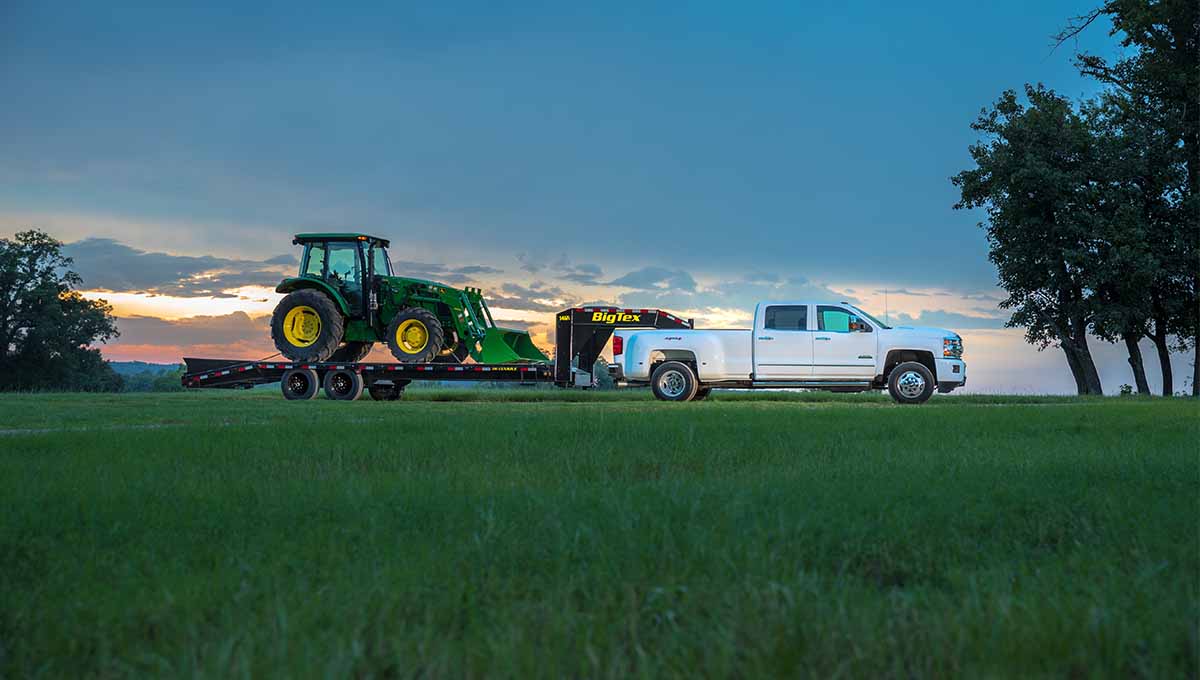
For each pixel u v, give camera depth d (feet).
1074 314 95.86
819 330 62.39
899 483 16.40
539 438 26.61
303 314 68.39
